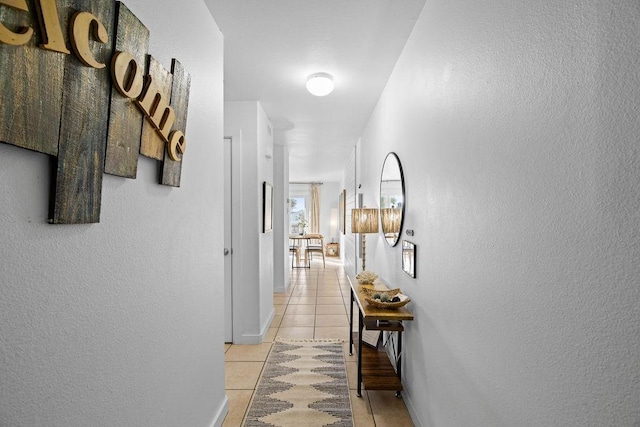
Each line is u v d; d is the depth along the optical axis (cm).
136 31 94
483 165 109
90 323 81
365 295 229
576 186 68
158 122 107
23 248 62
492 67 103
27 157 63
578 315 67
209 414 169
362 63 238
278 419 190
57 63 66
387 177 269
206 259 166
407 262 208
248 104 310
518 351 88
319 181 1064
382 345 267
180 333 134
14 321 61
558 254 73
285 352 285
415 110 191
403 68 218
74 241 76
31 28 58
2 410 59
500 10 98
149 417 109
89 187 77
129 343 98
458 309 129
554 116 74
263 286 329
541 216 79
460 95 128
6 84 55
